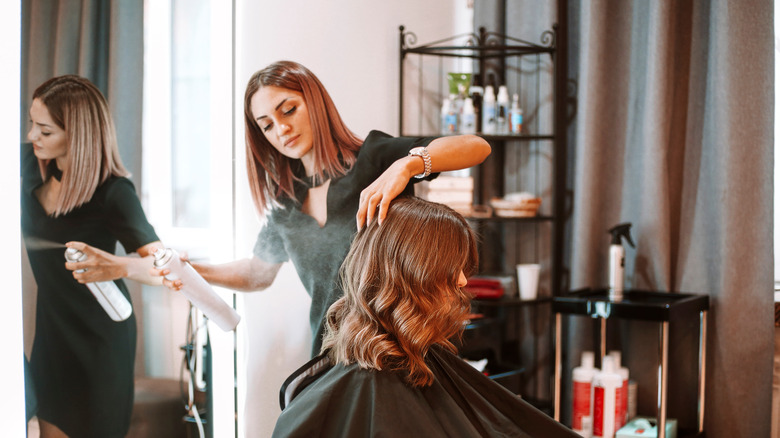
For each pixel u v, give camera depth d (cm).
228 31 178
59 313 148
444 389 115
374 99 223
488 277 246
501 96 238
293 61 195
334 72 209
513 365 256
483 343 258
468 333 251
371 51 221
